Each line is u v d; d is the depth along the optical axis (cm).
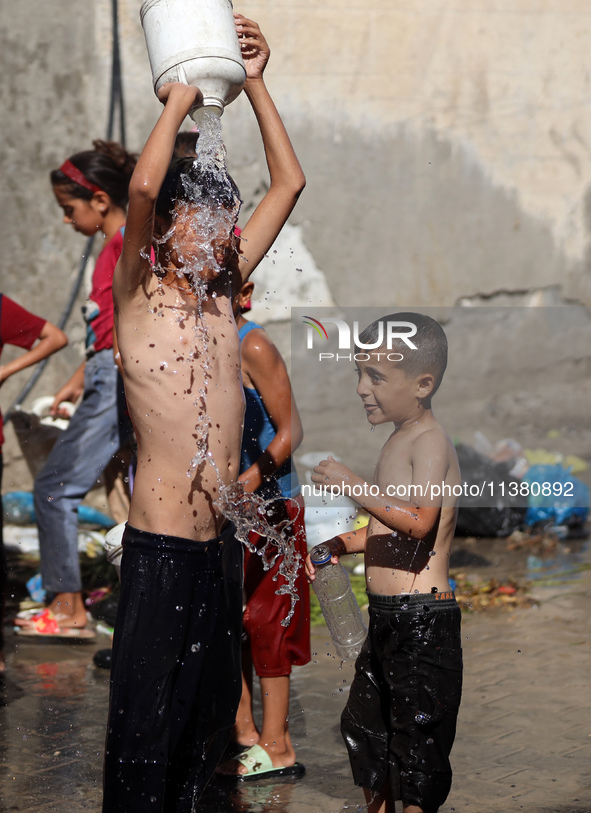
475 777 304
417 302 776
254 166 693
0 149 625
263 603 310
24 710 363
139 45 649
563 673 394
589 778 303
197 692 250
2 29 618
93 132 645
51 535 454
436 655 263
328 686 392
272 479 316
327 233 741
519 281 807
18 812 285
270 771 312
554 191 802
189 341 249
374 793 274
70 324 648
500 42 765
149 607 243
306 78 718
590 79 791
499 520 613
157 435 246
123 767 239
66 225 641
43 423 603
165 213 246
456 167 770
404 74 742
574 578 529
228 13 262
